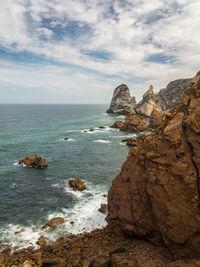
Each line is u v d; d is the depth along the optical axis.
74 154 57.62
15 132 92.94
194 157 14.62
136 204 19.41
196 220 14.09
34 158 47.41
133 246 18.41
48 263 17.59
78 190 34.06
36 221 25.41
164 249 17.06
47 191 33.94
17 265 17.42
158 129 19.41
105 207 27.41
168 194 15.74
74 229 23.44
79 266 16.55
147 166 18.27
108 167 46.50
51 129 104.44
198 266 12.40
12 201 30.64
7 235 22.66
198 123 14.62
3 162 49.53
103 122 138.12
